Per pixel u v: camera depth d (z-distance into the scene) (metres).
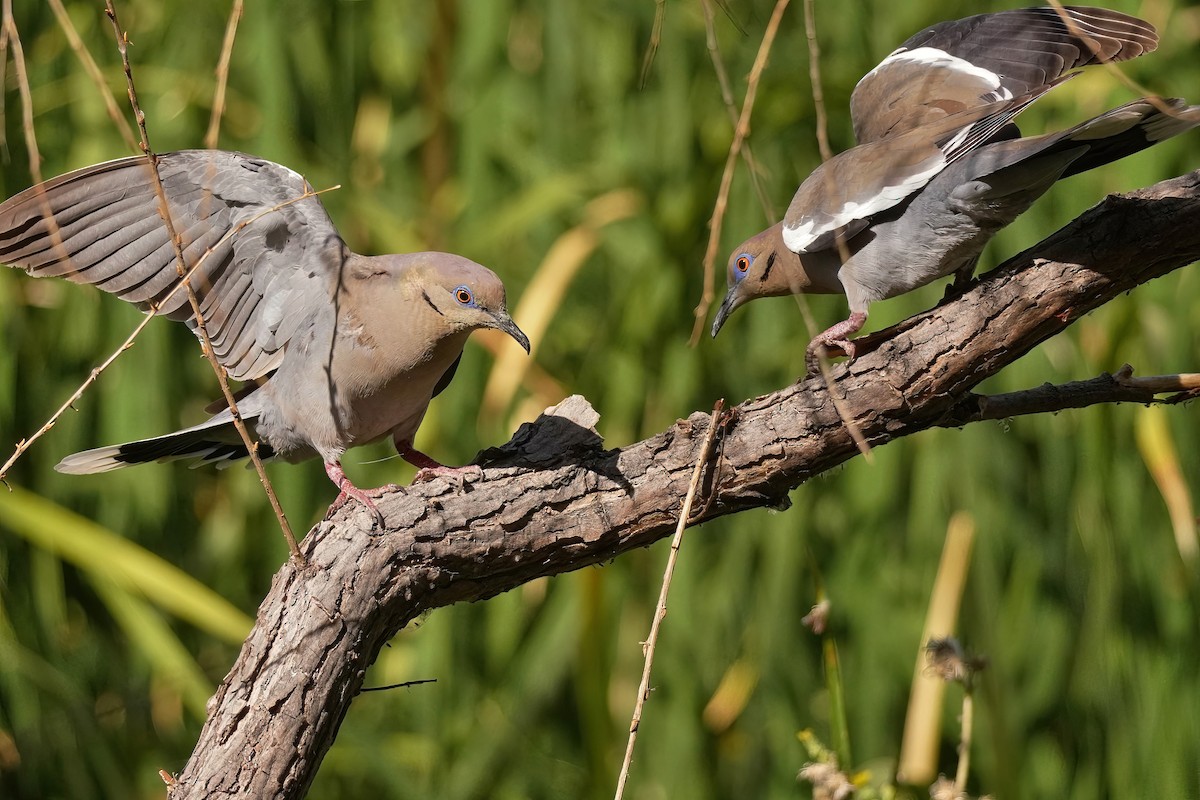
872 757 11.38
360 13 12.27
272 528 11.80
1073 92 11.05
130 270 7.53
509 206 11.16
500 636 11.73
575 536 6.54
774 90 11.19
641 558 11.90
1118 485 11.19
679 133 11.59
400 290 7.46
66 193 7.35
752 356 11.51
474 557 6.43
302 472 11.54
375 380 7.58
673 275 11.44
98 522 11.47
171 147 11.45
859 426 6.51
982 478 11.20
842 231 7.29
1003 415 6.84
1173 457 10.55
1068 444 11.27
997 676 10.70
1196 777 10.99
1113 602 11.19
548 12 11.95
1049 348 11.03
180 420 11.66
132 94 5.49
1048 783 11.38
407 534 6.34
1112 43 7.50
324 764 11.85
